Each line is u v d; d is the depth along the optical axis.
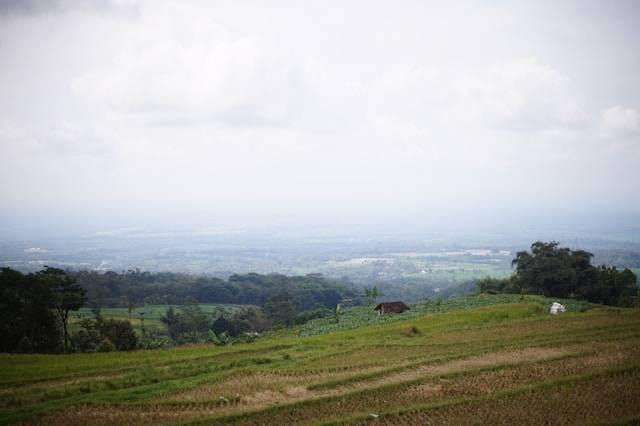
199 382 33.66
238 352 45.53
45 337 64.38
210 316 115.12
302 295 144.12
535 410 25.67
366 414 26.19
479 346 42.34
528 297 83.19
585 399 26.89
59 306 66.38
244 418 26.58
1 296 61.56
